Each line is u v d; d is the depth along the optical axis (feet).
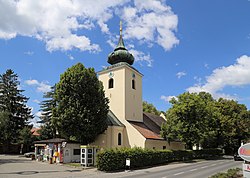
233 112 233.76
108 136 129.39
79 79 118.32
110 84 152.87
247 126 236.22
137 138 133.08
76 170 91.04
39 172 82.64
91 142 122.21
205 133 151.74
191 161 133.69
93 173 83.46
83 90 118.11
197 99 145.48
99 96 122.21
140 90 159.02
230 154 238.07
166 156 122.83
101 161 89.71
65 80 119.55
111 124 131.64
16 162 120.57
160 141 144.77
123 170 92.73
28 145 203.10
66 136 118.32
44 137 202.39
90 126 114.73
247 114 239.91
